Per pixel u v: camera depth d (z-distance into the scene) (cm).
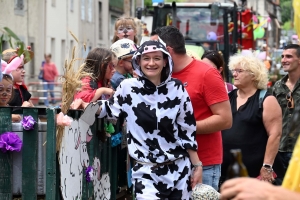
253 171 1127
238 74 1127
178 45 988
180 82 920
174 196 913
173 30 999
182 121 919
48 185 877
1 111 890
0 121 891
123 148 1240
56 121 878
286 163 1342
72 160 935
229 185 415
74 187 946
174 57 989
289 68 1363
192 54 1324
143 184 903
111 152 1150
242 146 1124
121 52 1182
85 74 912
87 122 974
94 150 1032
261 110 1120
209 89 984
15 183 903
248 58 1131
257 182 415
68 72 893
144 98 909
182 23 3061
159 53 898
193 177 930
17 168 900
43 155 896
